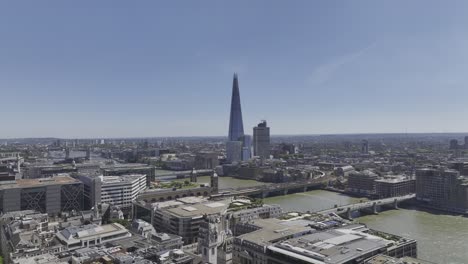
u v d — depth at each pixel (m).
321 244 193.75
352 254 178.38
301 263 177.88
